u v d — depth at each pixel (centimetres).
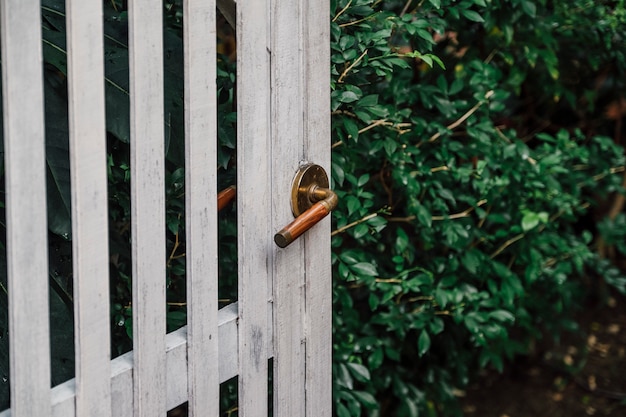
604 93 396
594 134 415
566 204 341
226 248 264
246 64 184
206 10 175
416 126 289
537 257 329
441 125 291
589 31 337
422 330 301
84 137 159
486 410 399
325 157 207
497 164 309
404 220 305
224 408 277
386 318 301
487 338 344
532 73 360
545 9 328
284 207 199
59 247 228
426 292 304
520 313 348
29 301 157
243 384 199
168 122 214
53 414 165
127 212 247
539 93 377
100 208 164
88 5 157
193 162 179
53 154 205
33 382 159
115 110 209
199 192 181
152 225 174
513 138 326
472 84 298
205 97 178
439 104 292
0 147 200
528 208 339
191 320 184
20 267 154
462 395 405
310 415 217
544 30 321
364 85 277
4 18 147
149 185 172
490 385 412
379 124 275
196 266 183
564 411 403
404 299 320
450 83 325
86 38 157
